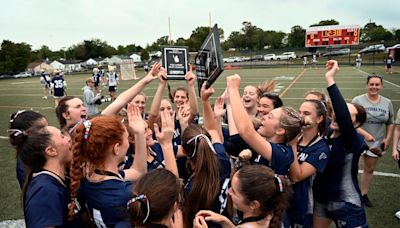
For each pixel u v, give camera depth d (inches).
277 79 971.3
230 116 125.7
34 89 1009.5
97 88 842.8
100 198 71.9
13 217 179.9
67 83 1203.2
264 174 77.2
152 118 134.4
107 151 73.9
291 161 92.7
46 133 78.5
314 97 149.8
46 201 71.4
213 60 100.9
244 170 79.1
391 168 234.4
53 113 521.0
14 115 102.3
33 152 76.8
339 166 111.0
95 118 76.7
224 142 123.1
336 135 112.3
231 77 97.3
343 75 1025.5
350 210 110.8
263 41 3558.1
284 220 91.7
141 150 92.5
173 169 93.8
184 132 93.2
